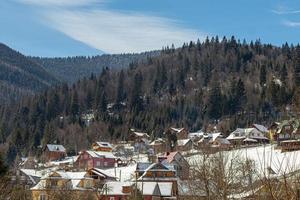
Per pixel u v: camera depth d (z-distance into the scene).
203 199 23.14
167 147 110.88
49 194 40.19
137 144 128.50
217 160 26.27
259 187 7.69
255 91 166.25
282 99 143.75
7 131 163.12
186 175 32.00
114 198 58.25
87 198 51.19
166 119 161.88
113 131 153.00
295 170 7.45
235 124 143.00
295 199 6.75
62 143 146.62
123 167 95.25
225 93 166.88
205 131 141.88
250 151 44.94
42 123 163.88
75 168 103.62
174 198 59.16
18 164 103.00
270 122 139.38
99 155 104.94
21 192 26.48
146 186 59.78
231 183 19.94
